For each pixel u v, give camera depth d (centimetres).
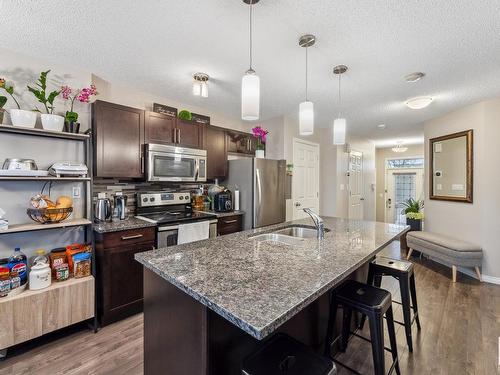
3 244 203
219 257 142
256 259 138
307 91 292
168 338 122
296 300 91
